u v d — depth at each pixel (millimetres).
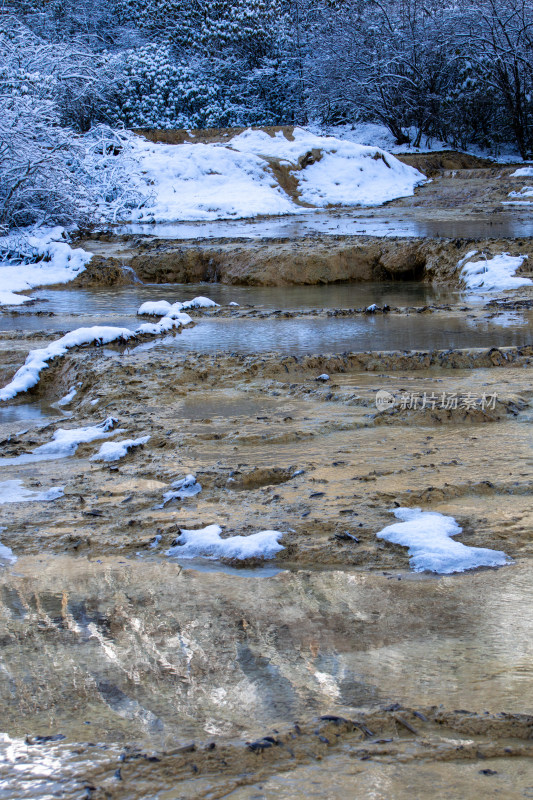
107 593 3428
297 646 2854
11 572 3711
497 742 2229
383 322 9516
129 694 2549
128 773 2121
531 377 6859
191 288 13719
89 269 14539
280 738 2256
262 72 31156
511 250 12539
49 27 31016
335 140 25719
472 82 27641
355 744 2236
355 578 3482
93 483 4887
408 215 18672
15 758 2207
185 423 5980
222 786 2051
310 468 4883
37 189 17094
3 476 5117
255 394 6785
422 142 30141
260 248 14234
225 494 4586
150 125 27797
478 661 2695
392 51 29031
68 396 7312
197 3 32844
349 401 6355
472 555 3617
